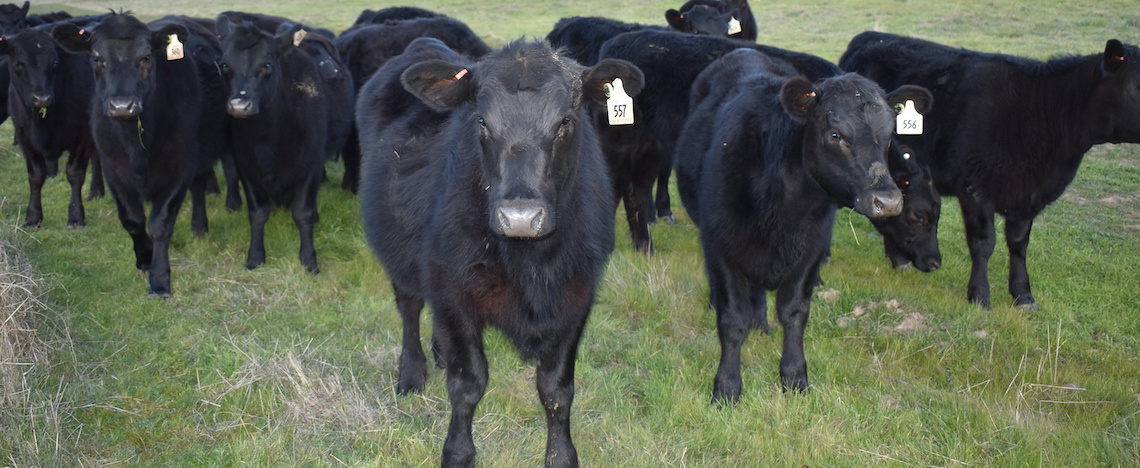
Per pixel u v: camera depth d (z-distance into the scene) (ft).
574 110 12.03
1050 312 20.51
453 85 12.17
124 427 14.76
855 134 14.12
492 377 16.71
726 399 15.94
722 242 16.10
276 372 16.17
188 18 30.25
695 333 19.34
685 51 23.04
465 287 12.32
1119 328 19.52
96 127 21.11
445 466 13.38
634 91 12.30
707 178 16.93
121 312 19.60
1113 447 13.97
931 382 16.89
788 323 16.14
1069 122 20.65
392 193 15.05
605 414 15.29
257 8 109.81
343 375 16.67
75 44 21.43
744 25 42.80
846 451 14.01
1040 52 51.62
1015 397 15.98
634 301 20.54
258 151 22.30
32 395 14.98
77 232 25.84
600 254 13.12
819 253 15.80
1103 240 25.46
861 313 20.36
